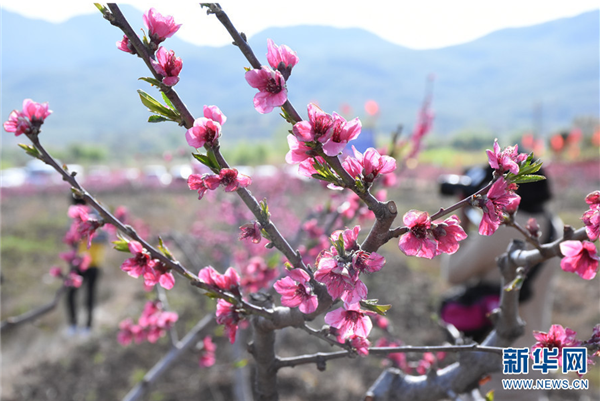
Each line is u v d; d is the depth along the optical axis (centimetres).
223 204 534
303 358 117
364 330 91
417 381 141
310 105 81
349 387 556
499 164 88
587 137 3064
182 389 547
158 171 2881
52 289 865
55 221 1470
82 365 605
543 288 227
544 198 225
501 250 226
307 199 1356
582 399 500
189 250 367
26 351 645
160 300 231
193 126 87
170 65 88
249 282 210
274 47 85
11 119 101
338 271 80
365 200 85
